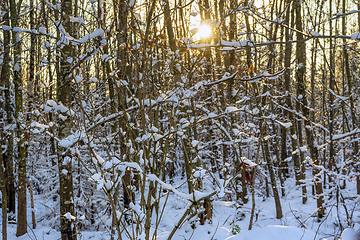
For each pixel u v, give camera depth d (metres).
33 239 6.46
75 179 7.61
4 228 5.55
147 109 4.06
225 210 7.58
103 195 7.44
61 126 4.60
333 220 6.45
